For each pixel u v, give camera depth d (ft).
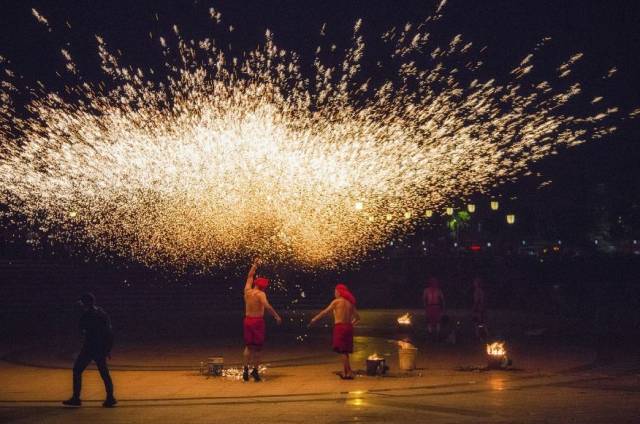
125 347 67.10
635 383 45.88
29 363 57.16
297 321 96.22
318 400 40.19
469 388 44.01
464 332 83.82
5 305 93.97
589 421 33.19
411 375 49.60
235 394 42.63
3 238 115.14
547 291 117.70
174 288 106.73
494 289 125.80
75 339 76.23
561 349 65.51
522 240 209.36
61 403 40.34
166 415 36.17
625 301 107.14
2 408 38.68
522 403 38.32
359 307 119.14
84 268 107.14
